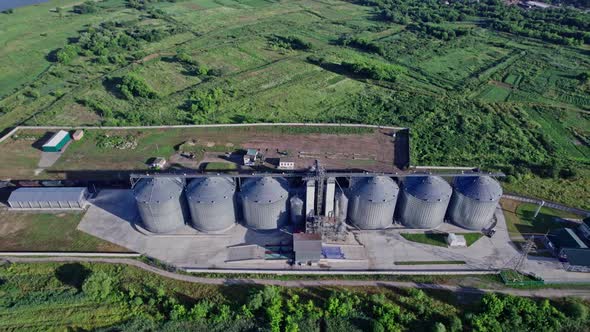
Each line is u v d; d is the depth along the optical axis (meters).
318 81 114.88
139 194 59.09
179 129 89.31
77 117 95.44
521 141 87.12
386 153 81.88
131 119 92.44
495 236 62.00
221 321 48.94
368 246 60.28
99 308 50.91
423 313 49.91
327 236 60.69
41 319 49.91
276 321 47.44
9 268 56.25
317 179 56.97
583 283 54.19
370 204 59.25
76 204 67.00
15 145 84.12
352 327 48.34
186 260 58.00
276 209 60.38
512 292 53.09
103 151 82.06
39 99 103.56
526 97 107.31
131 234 62.53
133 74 112.25
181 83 113.94
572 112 99.31
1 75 117.81
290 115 96.88
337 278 55.25
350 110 99.69
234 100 103.69
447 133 89.31
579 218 65.19
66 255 58.12
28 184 73.00
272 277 55.28
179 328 48.34
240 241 61.25
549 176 74.94
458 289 53.53
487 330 47.16
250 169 76.38
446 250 59.66
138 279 54.94
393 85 112.19
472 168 77.00
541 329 47.69
